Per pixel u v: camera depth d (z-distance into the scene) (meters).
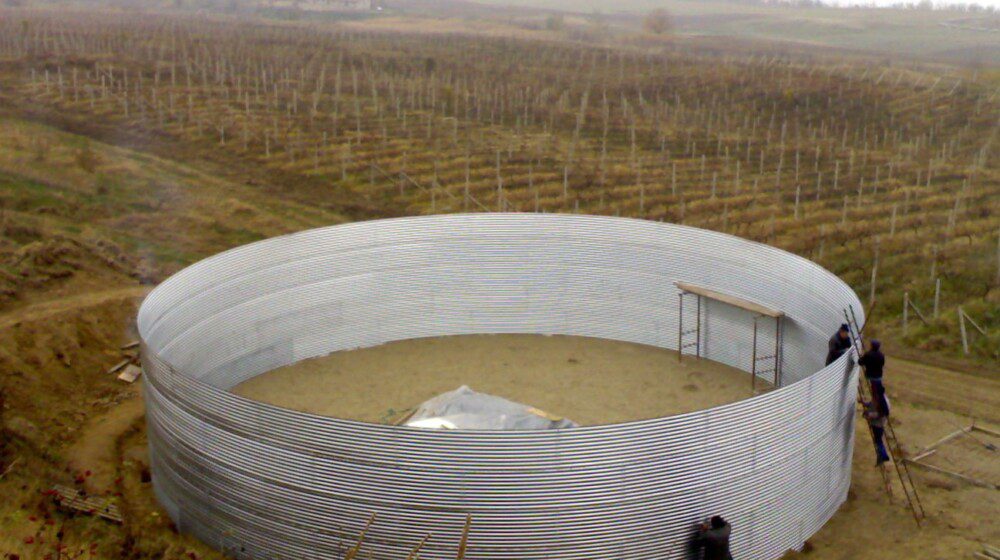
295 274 24.61
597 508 15.03
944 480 20.23
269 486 15.98
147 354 18.02
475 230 26.58
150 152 46.56
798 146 51.34
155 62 68.19
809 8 186.12
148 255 32.84
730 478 16.00
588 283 26.78
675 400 23.19
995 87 64.94
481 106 59.62
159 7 157.25
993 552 17.38
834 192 43.03
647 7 198.00
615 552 15.30
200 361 22.34
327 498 15.48
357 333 26.08
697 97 64.25
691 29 148.75
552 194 43.16
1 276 26.75
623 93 65.69
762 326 24.17
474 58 83.06
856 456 21.33
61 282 28.00
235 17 140.50
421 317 26.80
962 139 53.09
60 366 24.08
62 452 20.48
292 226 38.56
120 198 38.84
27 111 51.22
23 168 39.84
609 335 26.92
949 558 17.31
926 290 31.25
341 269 25.45
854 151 50.47
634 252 26.19
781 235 37.28
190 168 44.69
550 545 15.01
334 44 89.50
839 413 18.14
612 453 14.91
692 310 25.66
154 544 16.25
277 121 52.72
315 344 25.42
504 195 43.03
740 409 15.78
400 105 58.75
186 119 52.28
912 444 21.92
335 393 23.42
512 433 14.52
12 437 19.47
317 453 15.33
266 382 23.91
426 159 47.78
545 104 61.25
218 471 16.59
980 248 34.53
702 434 15.47
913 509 18.48
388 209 41.72
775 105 61.06
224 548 16.94
